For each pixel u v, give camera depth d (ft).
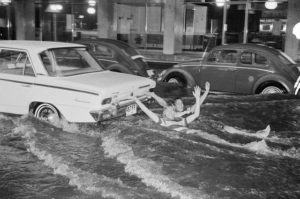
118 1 73.05
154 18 71.67
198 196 15.21
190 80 39.24
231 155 19.63
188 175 17.15
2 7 85.35
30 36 82.94
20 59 24.68
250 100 33.01
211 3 65.51
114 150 20.02
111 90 22.50
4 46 25.30
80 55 26.86
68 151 20.01
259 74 35.19
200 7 66.80
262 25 61.77
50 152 19.83
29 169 17.97
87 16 77.82
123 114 23.79
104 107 22.35
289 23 57.11
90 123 23.00
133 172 17.46
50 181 16.69
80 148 20.47
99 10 73.51
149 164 18.24
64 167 18.03
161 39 71.82
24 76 24.30
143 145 20.54
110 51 41.91
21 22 81.82
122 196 15.20
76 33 79.92
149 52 70.79
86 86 22.47
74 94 22.74
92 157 19.27
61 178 16.96
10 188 16.01
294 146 21.56
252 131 24.57
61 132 22.75
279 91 34.86
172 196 15.24
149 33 72.59
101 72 26.73
